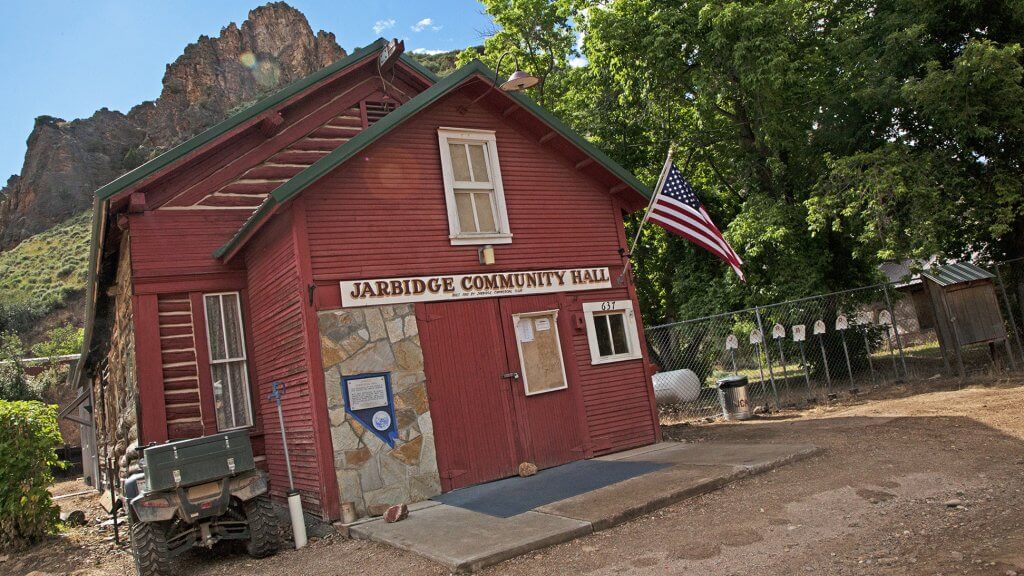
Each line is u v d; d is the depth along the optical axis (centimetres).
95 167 12069
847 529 613
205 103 13812
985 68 1463
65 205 11125
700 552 589
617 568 575
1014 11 1570
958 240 1792
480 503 867
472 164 1123
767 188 1989
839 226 1784
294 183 902
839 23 1928
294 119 1287
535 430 1070
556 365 1122
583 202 1223
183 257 1147
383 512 891
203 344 1137
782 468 862
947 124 1566
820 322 1644
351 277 962
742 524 654
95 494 1912
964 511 636
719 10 1738
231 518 839
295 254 939
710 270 2089
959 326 1499
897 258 1580
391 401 952
